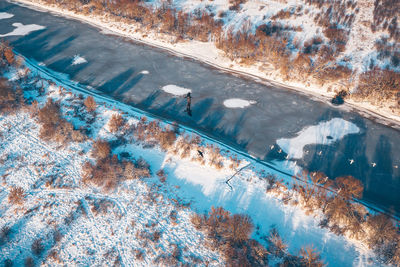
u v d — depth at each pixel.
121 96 33.69
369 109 32.22
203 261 19.09
